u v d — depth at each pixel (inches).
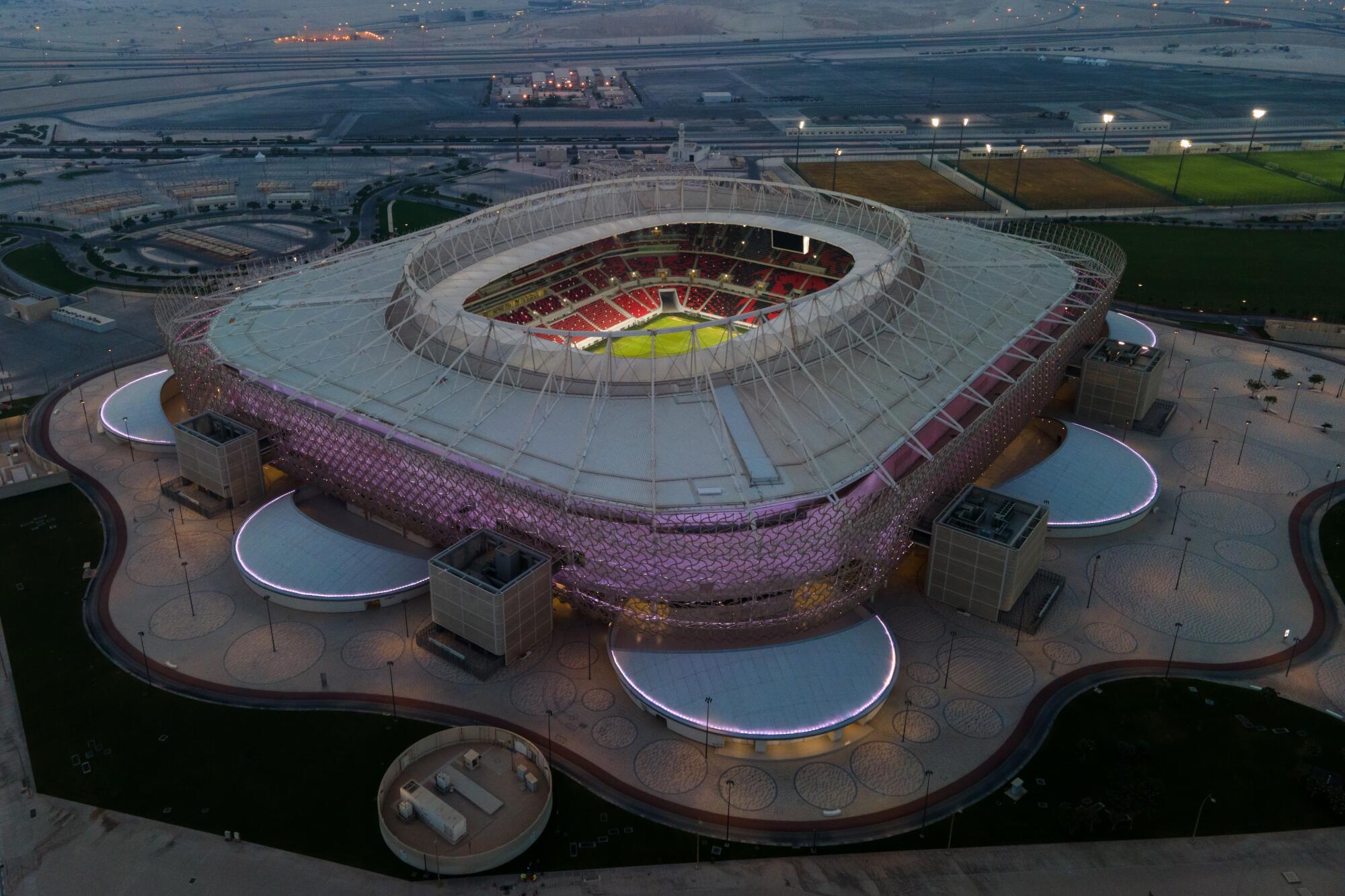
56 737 3425.2
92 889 2876.5
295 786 3233.3
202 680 3703.3
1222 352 6614.2
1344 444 5393.7
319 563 4165.8
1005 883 2910.9
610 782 3270.2
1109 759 3348.9
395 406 4173.2
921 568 4382.4
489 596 3565.5
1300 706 3585.1
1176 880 2920.8
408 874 2935.5
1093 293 5743.1
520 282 6299.2
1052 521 4527.6
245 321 5098.4
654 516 3467.0
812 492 3587.6
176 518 4709.6
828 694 3437.5
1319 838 3058.6
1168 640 3929.6
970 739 3440.0
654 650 3718.0
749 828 3102.9
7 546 4495.6
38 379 6294.3
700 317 6481.3
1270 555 4446.4
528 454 3811.5
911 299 5152.6
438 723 3503.9
